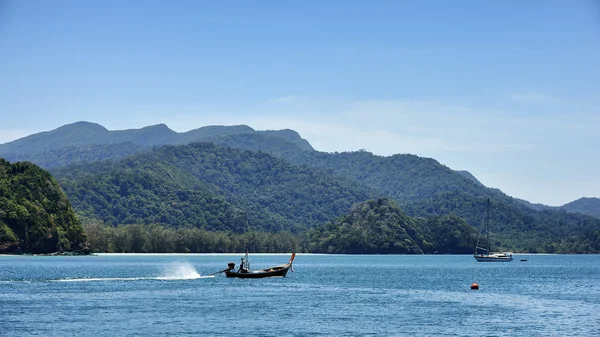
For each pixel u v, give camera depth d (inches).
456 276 7554.1
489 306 4217.5
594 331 3255.4
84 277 6476.4
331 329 3304.6
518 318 3673.7
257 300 4458.7
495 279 7017.7
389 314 3818.9
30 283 5526.6
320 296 4783.5
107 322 3452.3
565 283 6392.7
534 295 4990.2
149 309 3934.5
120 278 6215.6
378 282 6343.5
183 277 6525.6
